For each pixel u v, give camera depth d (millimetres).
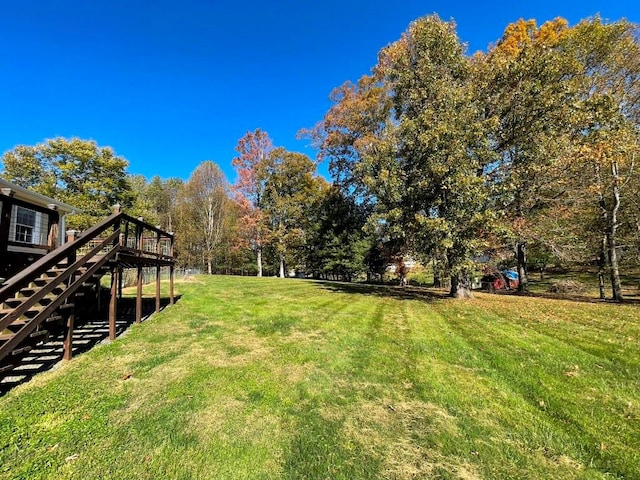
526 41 13195
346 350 5359
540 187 11906
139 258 7066
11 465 2355
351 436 2852
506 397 3621
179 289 13758
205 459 2494
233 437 2801
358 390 3816
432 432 2918
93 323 7180
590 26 13422
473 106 11305
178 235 31141
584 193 12320
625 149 10844
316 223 25453
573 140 11352
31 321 3805
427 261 12180
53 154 22703
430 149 10922
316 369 4469
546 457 2549
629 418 3139
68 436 2744
